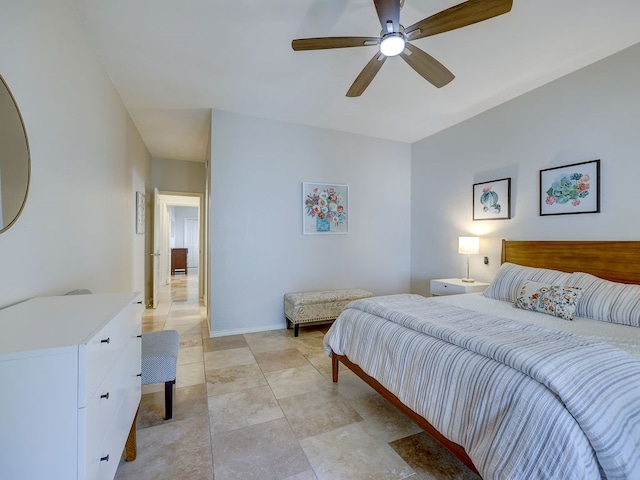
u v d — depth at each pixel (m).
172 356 1.88
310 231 3.94
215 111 3.39
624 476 0.97
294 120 3.75
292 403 2.08
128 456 1.51
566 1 1.85
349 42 1.74
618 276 2.36
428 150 4.35
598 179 2.51
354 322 2.19
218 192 3.45
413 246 4.62
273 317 3.75
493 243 3.44
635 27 2.10
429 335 1.65
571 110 2.70
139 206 4.16
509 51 2.37
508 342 1.37
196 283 7.57
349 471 1.46
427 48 2.32
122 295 1.46
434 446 1.65
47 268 1.54
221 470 1.47
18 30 1.29
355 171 4.25
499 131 3.36
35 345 0.78
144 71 2.59
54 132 1.62
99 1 1.82
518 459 1.02
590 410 1.01
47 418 0.77
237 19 1.99
